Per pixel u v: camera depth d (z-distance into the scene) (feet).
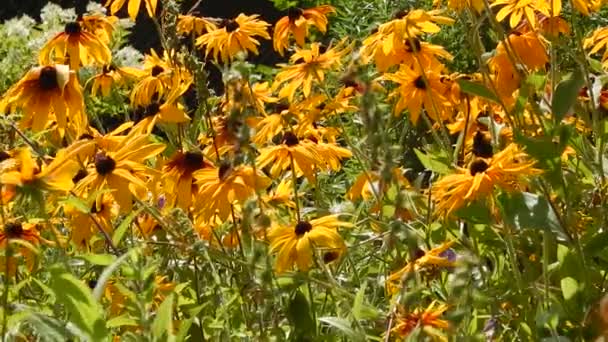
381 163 3.90
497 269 5.35
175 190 5.35
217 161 5.50
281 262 4.99
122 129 5.49
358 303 4.56
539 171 4.83
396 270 5.02
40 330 4.03
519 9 5.65
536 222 4.79
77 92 5.32
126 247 5.64
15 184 4.09
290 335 4.94
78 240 5.32
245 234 4.48
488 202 5.15
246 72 4.10
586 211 5.69
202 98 5.63
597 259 5.54
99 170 5.16
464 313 3.79
